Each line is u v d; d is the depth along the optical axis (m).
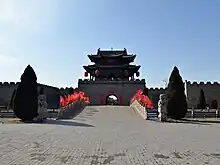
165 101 32.03
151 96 67.81
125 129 21.83
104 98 71.62
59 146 13.14
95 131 19.97
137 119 33.28
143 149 12.58
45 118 31.33
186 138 16.48
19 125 24.56
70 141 14.80
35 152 11.53
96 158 10.48
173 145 13.80
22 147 12.73
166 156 11.01
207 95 63.81
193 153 11.69
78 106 46.00
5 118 33.22
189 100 63.25
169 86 33.22
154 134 18.48
